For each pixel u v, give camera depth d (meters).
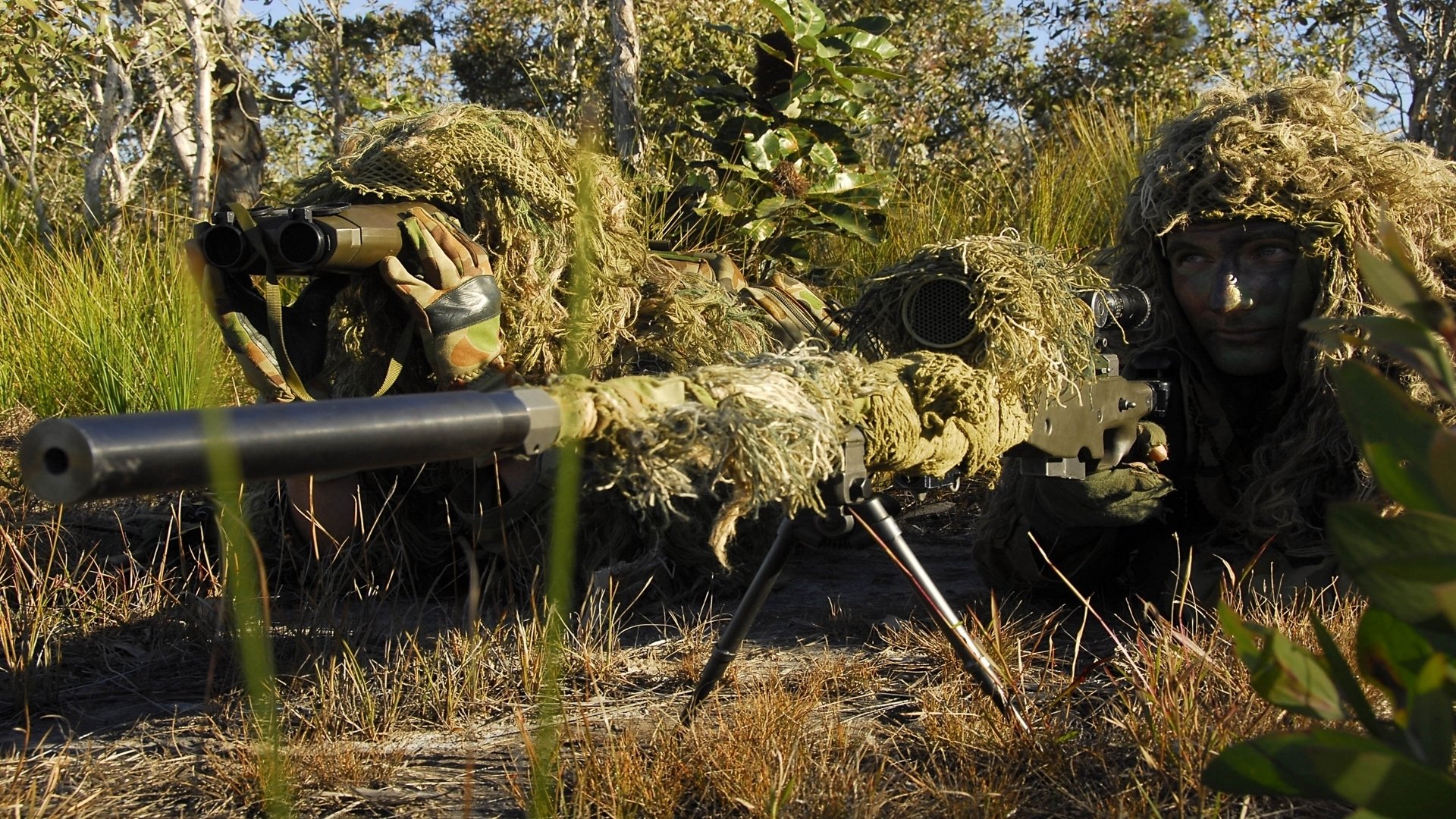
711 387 1.62
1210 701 2.40
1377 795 1.24
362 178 3.30
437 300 3.14
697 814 2.13
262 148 8.27
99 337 6.04
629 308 3.52
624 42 6.66
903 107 12.08
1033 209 6.30
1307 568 2.90
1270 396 3.11
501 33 17.45
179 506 3.65
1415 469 1.33
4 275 6.66
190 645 3.09
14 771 2.36
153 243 6.75
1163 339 3.11
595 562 3.36
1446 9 8.91
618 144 6.62
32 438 1.17
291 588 3.53
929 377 1.97
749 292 4.10
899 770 2.26
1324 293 2.89
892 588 3.68
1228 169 2.94
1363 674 1.45
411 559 3.51
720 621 3.29
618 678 2.85
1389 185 2.96
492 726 2.61
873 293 2.22
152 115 9.98
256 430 1.22
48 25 7.12
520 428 1.42
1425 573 1.27
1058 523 3.03
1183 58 11.41
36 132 8.14
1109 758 2.29
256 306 3.25
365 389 3.47
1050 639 2.83
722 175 5.68
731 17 11.31
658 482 1.55
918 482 2.30
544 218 3.35
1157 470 2.94
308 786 2.28
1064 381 2.21
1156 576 3.17
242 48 9.30
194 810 2.21
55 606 3.25
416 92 17.72
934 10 13.41
